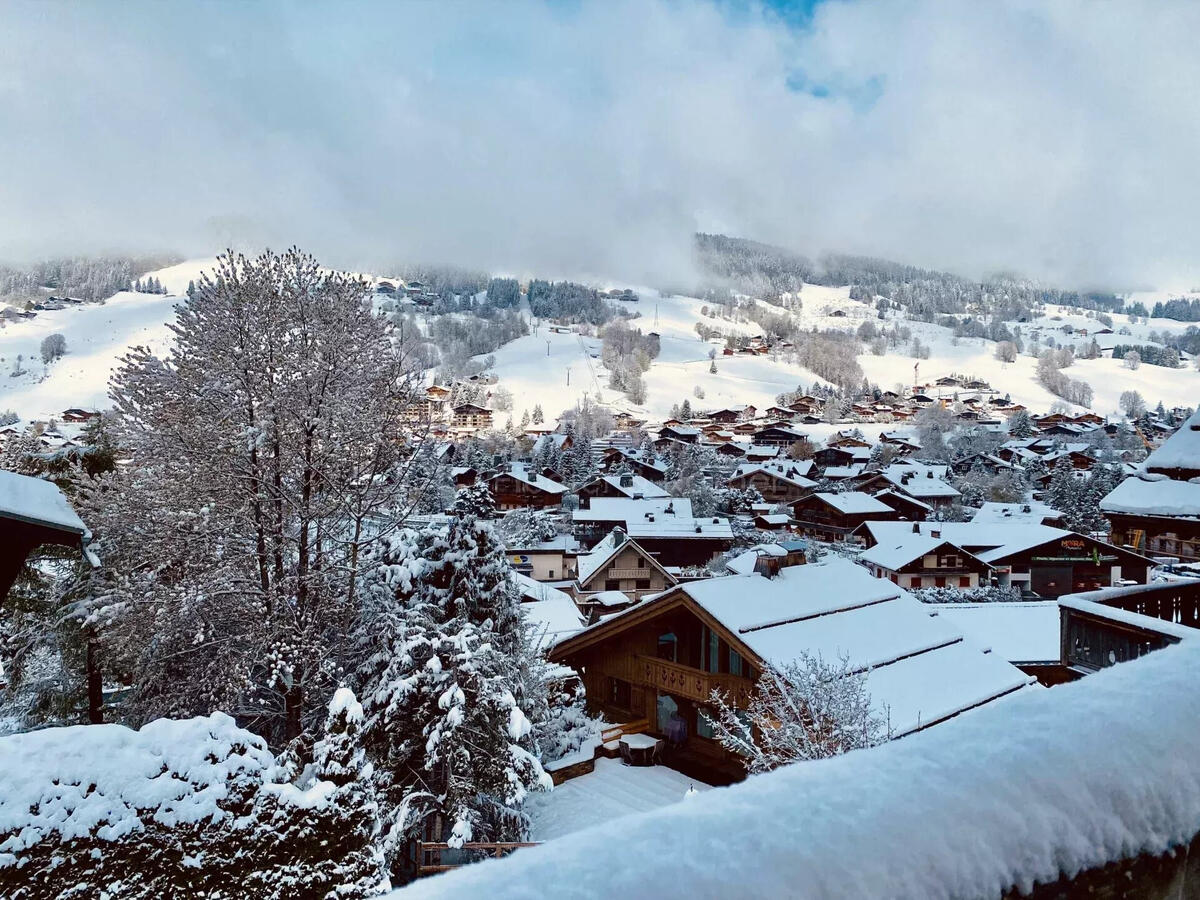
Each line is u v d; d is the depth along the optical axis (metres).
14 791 5.75
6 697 18.91
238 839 6.33
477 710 13.78
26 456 20.77
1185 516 29.36
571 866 0.75
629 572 45.69
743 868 0.75
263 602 16.59
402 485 18.17
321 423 16.70
